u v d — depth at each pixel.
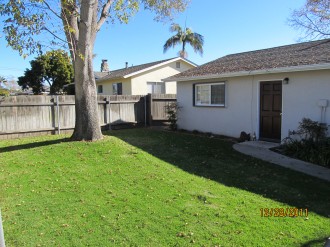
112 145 8.34
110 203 4.52
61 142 8.84
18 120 10.72
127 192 5.00
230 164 6.97
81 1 8.11
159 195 4.86
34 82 29.50
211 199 4.71
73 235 3.56
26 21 6.29
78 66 8.48
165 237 3.50
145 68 20.00
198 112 12.26
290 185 5.48
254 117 9.91
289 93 8.73
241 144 9.25
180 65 21.88
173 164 6.88
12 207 4.37
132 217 4.04
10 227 3.75
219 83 11.12
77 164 6.67
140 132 12.27
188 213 4.16
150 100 14.96
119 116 13.80
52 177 5.80
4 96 10.32
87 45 8.41
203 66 13.80
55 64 29.14
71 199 4.68
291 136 8.70
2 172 6.14
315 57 8.45
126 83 20.30
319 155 7.02
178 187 5.26
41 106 11.26
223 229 3.70
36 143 9.19
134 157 7.30
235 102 10.57
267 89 9.50
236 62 12.02
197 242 3.39
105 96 13.16
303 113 8.37
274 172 6.31
